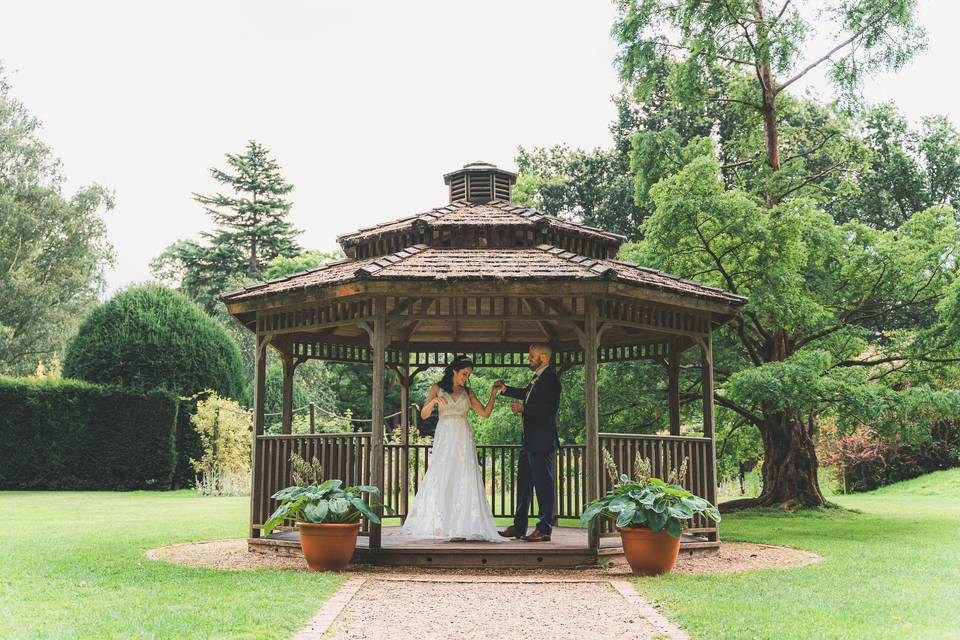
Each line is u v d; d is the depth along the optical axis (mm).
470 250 8492
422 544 7637
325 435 8047
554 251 8203
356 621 4977
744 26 14805
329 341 9992
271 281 9055
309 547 7059
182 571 6977
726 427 16719
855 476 23875
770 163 15711
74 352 20688
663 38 15070
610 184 29641
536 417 8062
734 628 4711
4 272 32406
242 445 20297
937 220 15164
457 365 8352
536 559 7316
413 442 17875
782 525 12398
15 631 4547
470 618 5094
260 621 4848
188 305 21484
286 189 41562
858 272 14289
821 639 4426
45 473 19188
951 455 23188
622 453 7949
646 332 9977
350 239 9711
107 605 5355
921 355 13789
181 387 20453
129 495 18062
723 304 8664
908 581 6598
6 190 32719
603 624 4934
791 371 11828
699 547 8352
